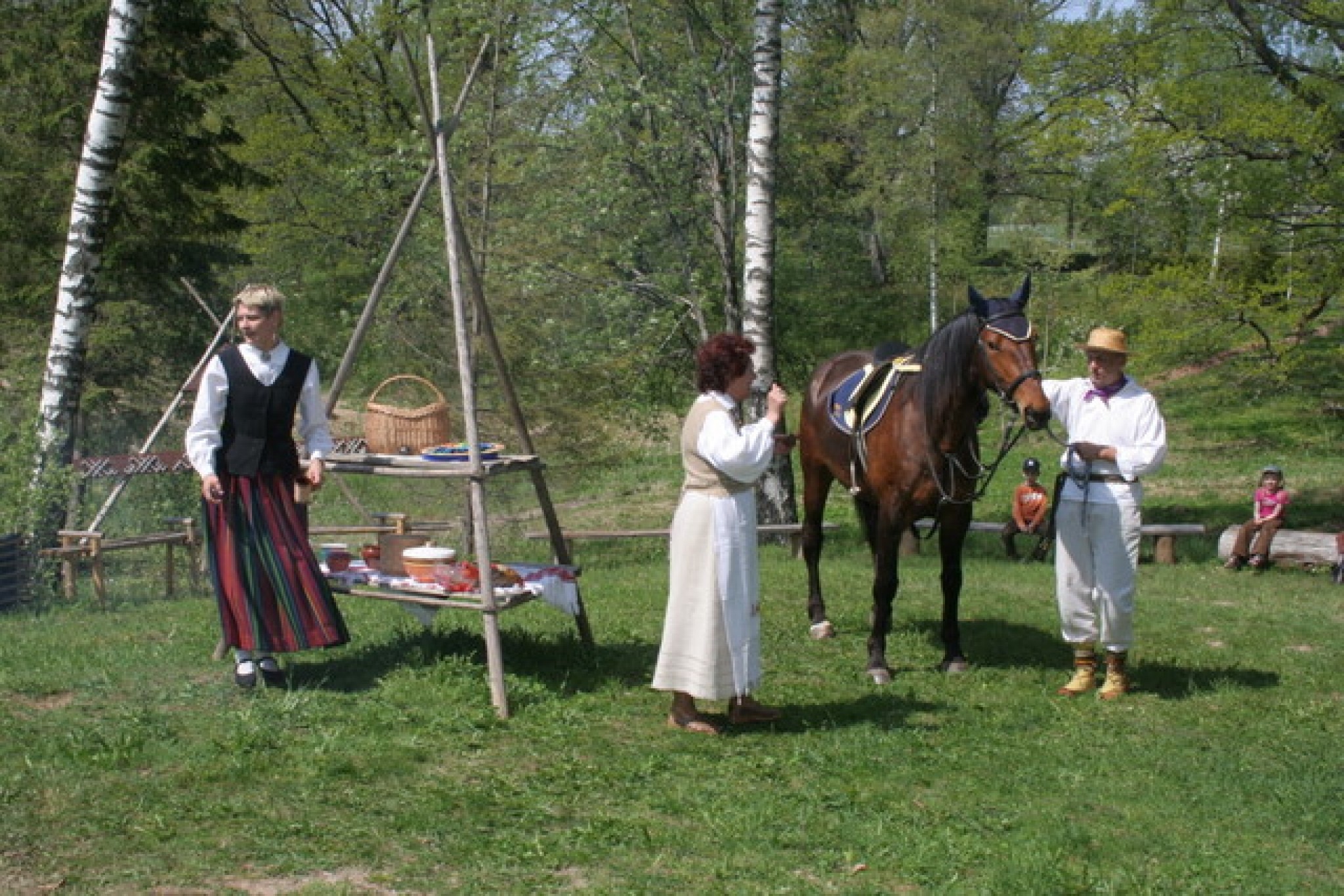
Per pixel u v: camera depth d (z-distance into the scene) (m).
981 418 6.95
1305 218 16.78
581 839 4.40
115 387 15.89
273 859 4.12
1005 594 10.15
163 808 4.48
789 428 22.44
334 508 16.59
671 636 5.62
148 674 6.15
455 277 6.19
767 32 13.25
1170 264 18.41
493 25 13.37
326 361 22.27
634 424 16.25
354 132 24.56
